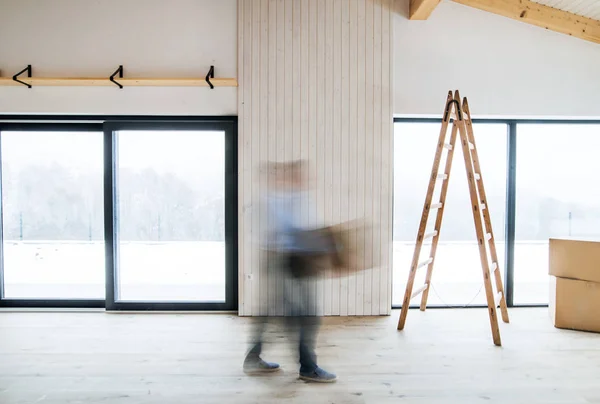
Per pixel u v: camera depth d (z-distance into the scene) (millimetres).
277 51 3338
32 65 3355
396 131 3631
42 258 3666
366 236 3408
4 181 3619
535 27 3432
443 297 3762
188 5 3352
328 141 3373
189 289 3633
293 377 2311
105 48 3357
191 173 3551
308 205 3381
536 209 3719
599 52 3461
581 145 3709
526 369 2408
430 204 3035
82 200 3633
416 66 3404
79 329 3084
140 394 2123
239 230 3398
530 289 3955
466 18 3408
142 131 3518
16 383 2242
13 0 3344
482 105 3438
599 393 2135
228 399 2074
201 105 3398
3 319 3305
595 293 2969
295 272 2207
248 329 3088
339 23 3336
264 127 3365
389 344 2785
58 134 3604
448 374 2342
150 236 3598
